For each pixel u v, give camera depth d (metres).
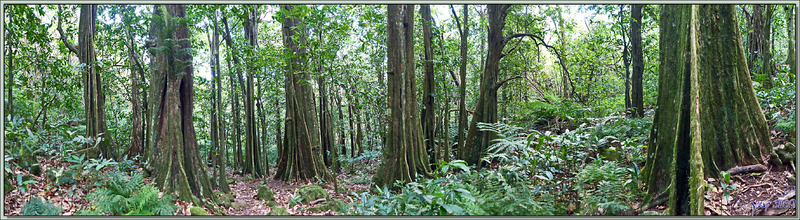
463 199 3.99
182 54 5.48
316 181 8.58
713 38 4.20
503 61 11.62
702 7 4.25
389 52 6.38
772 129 4.77
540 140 4.68
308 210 5.25
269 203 5.84
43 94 7.08
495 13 8.67
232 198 6.08
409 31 6.99
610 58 11.77
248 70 8.82
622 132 6.30
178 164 5.11
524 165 4.79
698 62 4.20
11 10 5.86
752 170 3.97
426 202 3.88
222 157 6.51
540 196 4.54
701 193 3.22
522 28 11.82
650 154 4.49
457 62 9.23
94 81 7.39
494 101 8.51
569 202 4.39
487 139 8.22
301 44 7.30
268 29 12.74
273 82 10.13
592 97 11.83
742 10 9.67
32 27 6.65
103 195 4.20
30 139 4.83
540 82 15.91
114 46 9.97
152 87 6.30
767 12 8.26
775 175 3.87
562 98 13.16
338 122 11.35
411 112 6.91
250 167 9.97
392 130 6.33
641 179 4.51
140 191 4.47
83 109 9.07
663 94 4.38
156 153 5.27
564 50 12.17
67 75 7.26
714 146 4.13
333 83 8.27
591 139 5.76
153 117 5.38
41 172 5.23
